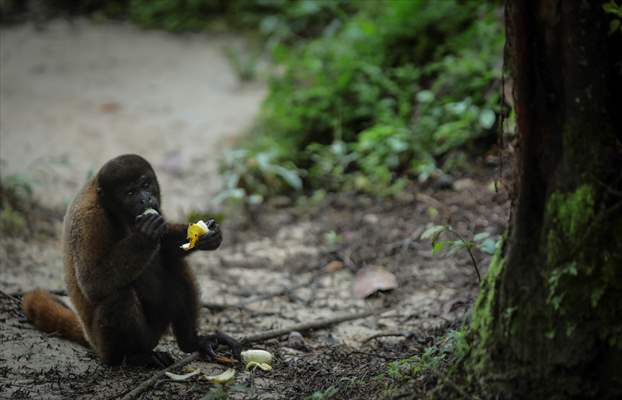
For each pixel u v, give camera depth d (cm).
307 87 1545
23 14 2186
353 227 1199
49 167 1388
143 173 795
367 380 716
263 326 925
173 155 1470
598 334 565
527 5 570
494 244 755
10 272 1045
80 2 2238
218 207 1312
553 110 583
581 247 571
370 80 1469
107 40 2052
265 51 1927
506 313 598
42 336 862
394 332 881
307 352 841
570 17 566
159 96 1727
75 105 1661
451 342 712
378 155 1335
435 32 1509
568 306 573
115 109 1652
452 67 1366
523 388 586
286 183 1364
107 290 773
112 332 779
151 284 818
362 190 1302
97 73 1845
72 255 790
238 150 1412
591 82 572
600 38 568
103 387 739
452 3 1514
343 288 1034
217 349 839
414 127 1351
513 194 613
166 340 907
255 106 1670
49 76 1814
